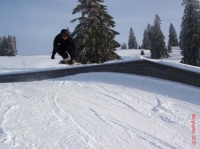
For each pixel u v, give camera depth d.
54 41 10.77
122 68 10.41
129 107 6.28
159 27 51.56
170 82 9.12
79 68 10.73
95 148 3.85
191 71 8.86
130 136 4.50
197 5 30.47
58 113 5.37
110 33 21.33
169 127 5.13
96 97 7.03
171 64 9.45
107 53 20.81
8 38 80.81
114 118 5.39
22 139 3.96
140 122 5.29
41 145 3.81
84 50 19.95
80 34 20.78
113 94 7.41
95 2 21.34
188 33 30.53
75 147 3.81
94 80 9.25
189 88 8.44
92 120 5.13
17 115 5.05
